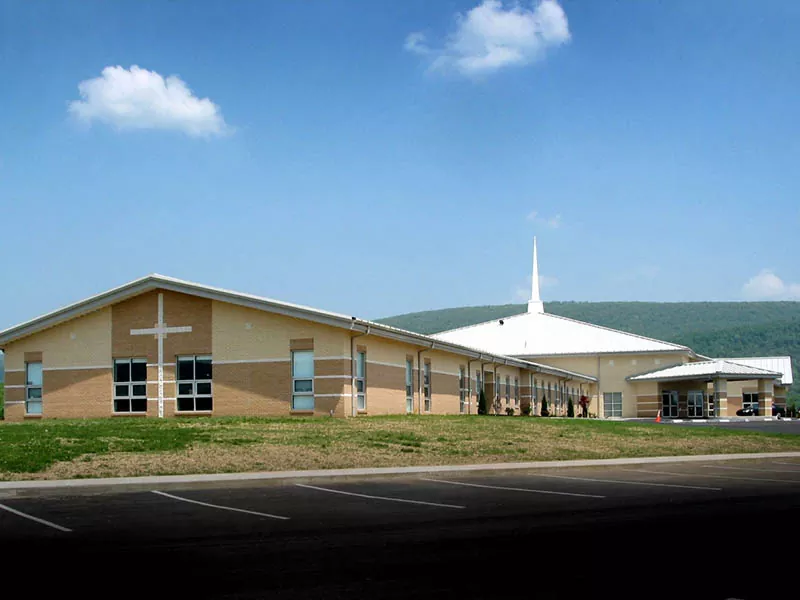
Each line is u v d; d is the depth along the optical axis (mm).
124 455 19328
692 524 12508
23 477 16984
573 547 10695
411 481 18016
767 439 29922
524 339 72312
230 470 18469
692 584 8836
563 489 16812
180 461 18953
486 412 45094
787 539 11336
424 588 8609
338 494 15789
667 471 20938
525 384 54719
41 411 34875
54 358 34688
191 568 9477
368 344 32531
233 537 11312
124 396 33500
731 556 10227
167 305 33062
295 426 25578
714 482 18391
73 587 8672
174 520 12695
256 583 8805
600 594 8422
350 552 10328
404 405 35688
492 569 9453
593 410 69625
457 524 12398
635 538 11336
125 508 13930
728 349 196000
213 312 32281
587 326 72938
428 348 37812
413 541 11047
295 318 31031
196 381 32406
